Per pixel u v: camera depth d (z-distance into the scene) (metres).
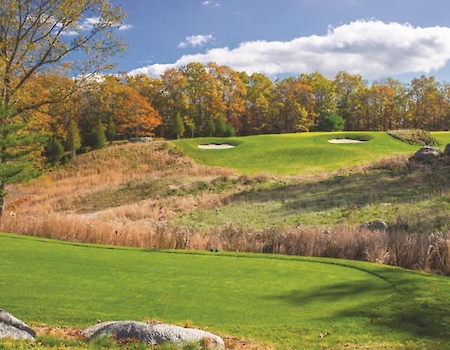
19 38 21.94
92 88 23.69
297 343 5.71
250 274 9.05
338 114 85.25
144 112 58.78
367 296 7.56
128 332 5.62
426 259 11.12
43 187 36.19
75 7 21.94
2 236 13.77
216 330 6.08
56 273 8.88
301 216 19.45
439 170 22.84
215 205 23.80
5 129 17.56
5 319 5.63
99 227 15.20
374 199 20.27
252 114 78.81
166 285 8.11
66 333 5.89
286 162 36.94
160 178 32.19
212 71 69.69
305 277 8.84
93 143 52.16
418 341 5.80
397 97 82.00
